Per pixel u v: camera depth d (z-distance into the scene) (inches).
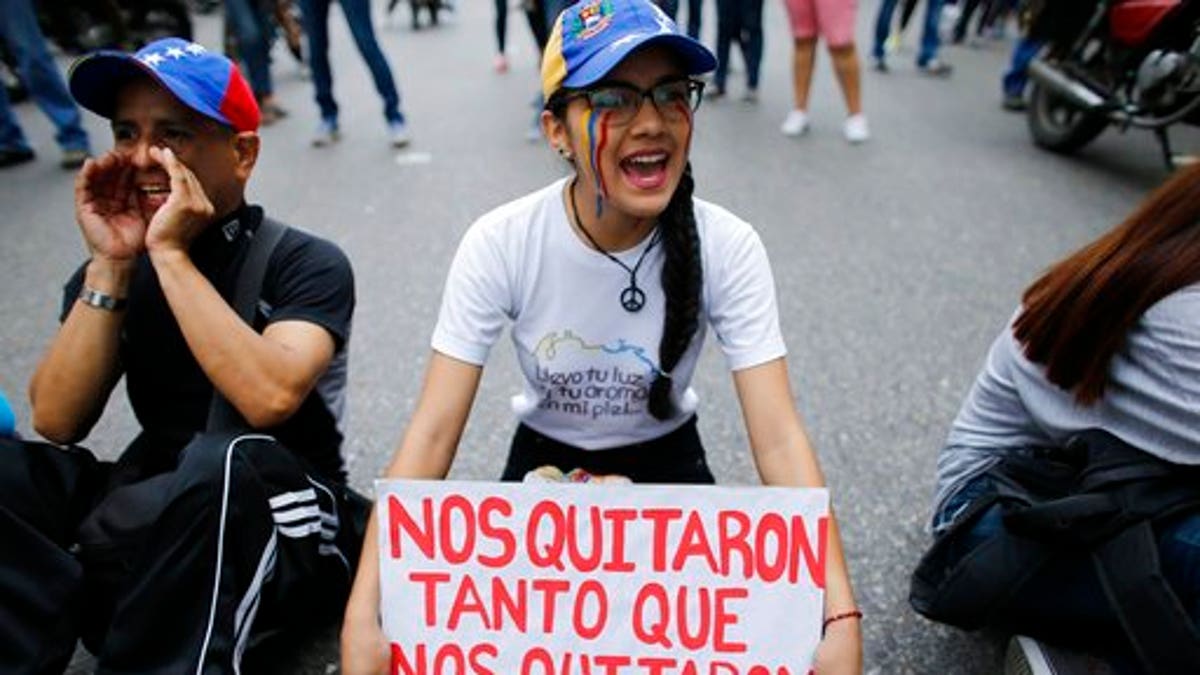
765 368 55.4
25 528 53.3
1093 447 57.2
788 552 47.5
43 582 53.7
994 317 121.6
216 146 59.3
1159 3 156.8
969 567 58.9
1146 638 52.2
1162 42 155.8
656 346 57.4
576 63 48.0
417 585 49.8
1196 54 147.8
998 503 61.2
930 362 110.1
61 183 173.8
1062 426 59.9
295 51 275.0
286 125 218.7
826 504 46.6
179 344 63.1
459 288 55.9
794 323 119.0
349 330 66.3
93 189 60.1
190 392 64.3
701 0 238.2
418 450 54.6
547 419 63.2
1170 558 54.2
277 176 179.5
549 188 56.4
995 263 138.4
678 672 49.6
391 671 50.8
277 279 63.1
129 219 60.7
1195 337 51.1
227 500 53.1
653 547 48.2
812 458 54.0
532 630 49.9
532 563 49.0
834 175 177.6
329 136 201.5
